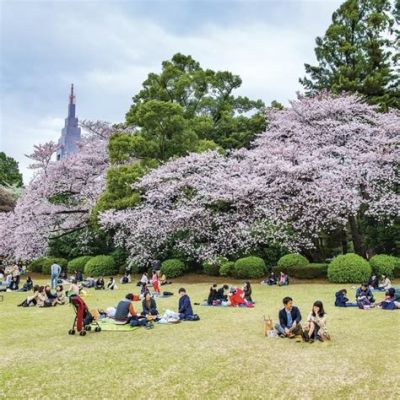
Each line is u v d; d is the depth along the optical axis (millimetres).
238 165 25453
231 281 22953
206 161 25891
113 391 6641
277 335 10055
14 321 12547
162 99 31703
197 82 34156
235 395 6410
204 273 25734
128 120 30203
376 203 22156
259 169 23953
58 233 32094
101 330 11000
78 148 34188
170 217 24156
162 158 28750
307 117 26516
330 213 21812
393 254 26734
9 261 31547
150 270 26625
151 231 24375
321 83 35062
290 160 24172
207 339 9875
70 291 17875
